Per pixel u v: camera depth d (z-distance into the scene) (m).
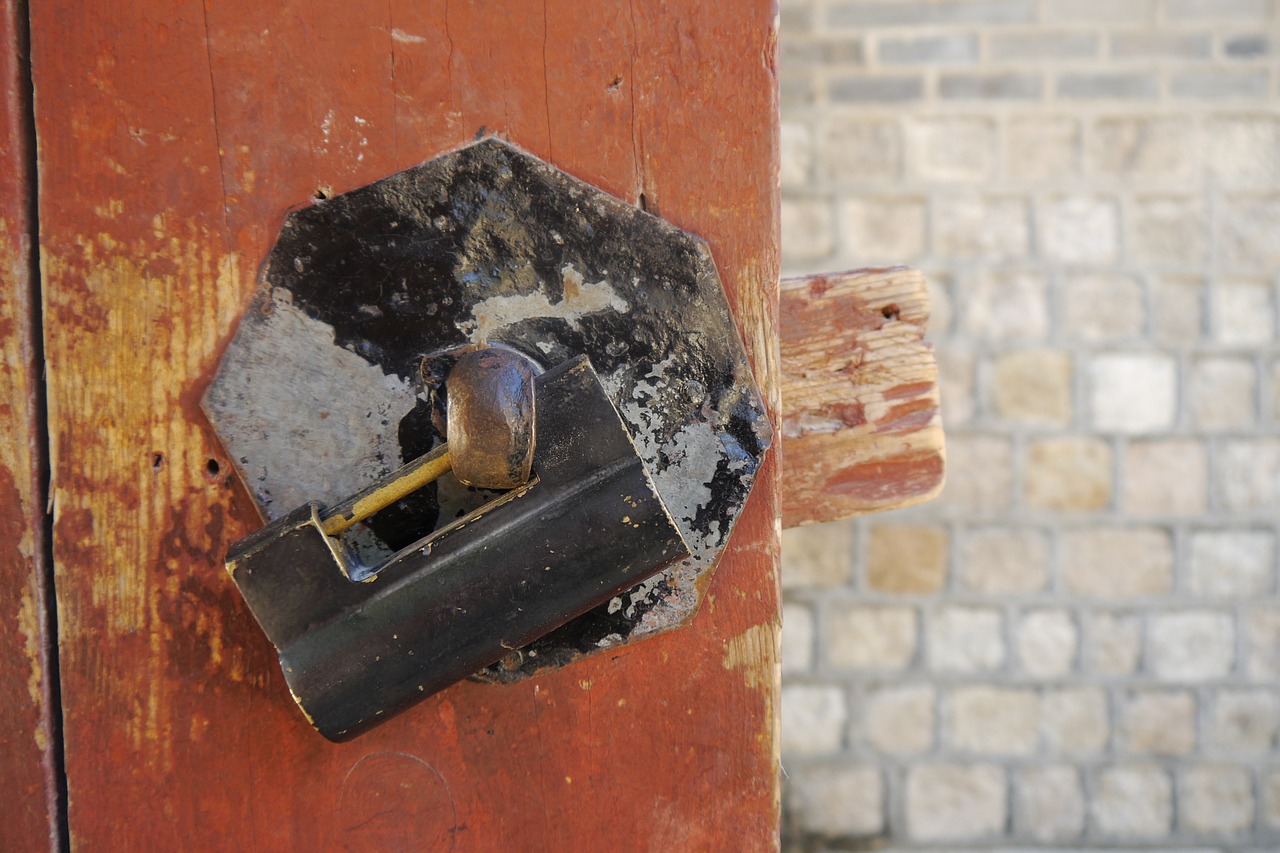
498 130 0.51
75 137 0.50
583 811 0.54
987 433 2.81
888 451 0.62
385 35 0.51
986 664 2.87
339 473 0.50
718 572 0.53
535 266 0.51
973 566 2.84
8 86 0.50
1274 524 2.75
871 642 2.89
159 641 0.51
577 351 0.51
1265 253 2.71
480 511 0.45
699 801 0.54
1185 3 2.69
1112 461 2.78
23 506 0.52
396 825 0.53
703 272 0.52
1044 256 2.76
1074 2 2.71
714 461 0.52
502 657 0.46
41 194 0.50
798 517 0.62
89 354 0.51
